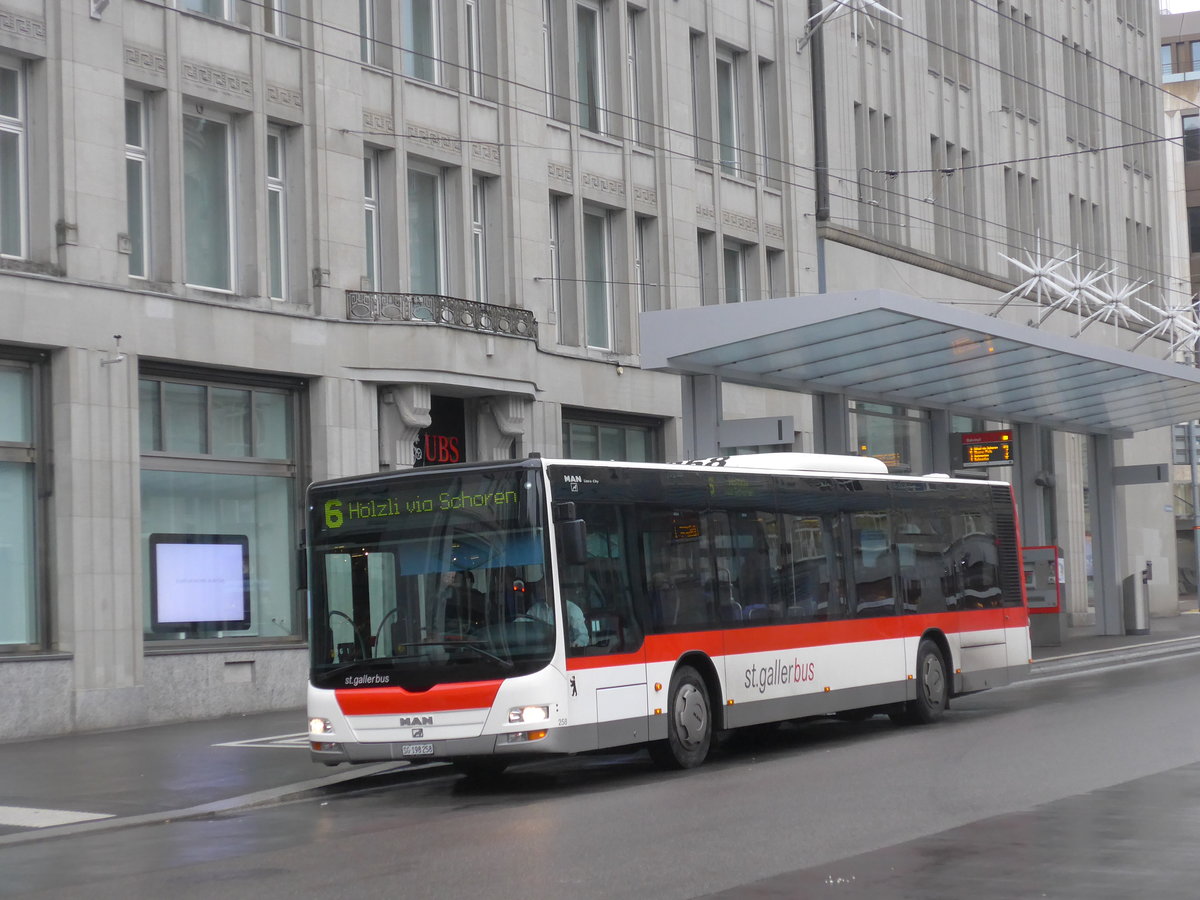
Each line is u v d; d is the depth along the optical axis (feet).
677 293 106.01
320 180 81.51
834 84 126.72
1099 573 132.67
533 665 45.73
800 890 28.66
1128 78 184.44
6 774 53.72
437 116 89.04
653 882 29.76
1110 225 175.73
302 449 80.89
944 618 65.77
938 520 66.64
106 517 70.38
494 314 87.66
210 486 76.95
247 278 78.95
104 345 70.54
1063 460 157.38
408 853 34.65
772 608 55.67
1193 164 276.21
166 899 30.30
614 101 103.40
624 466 50.08
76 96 70.33
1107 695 72.90
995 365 90.43
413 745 46.34
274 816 43.75
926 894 28.09
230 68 78.07
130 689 70.64
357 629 47.70
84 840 40.50
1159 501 186.09
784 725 68.95
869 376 90.79
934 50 144.87
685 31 108.88
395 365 82.12
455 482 47.50
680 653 50.90
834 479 60.34
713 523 53.62
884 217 134.21
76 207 70.08
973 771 46.11
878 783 44.09
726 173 113.91
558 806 42.37
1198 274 275.18
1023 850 32.42
